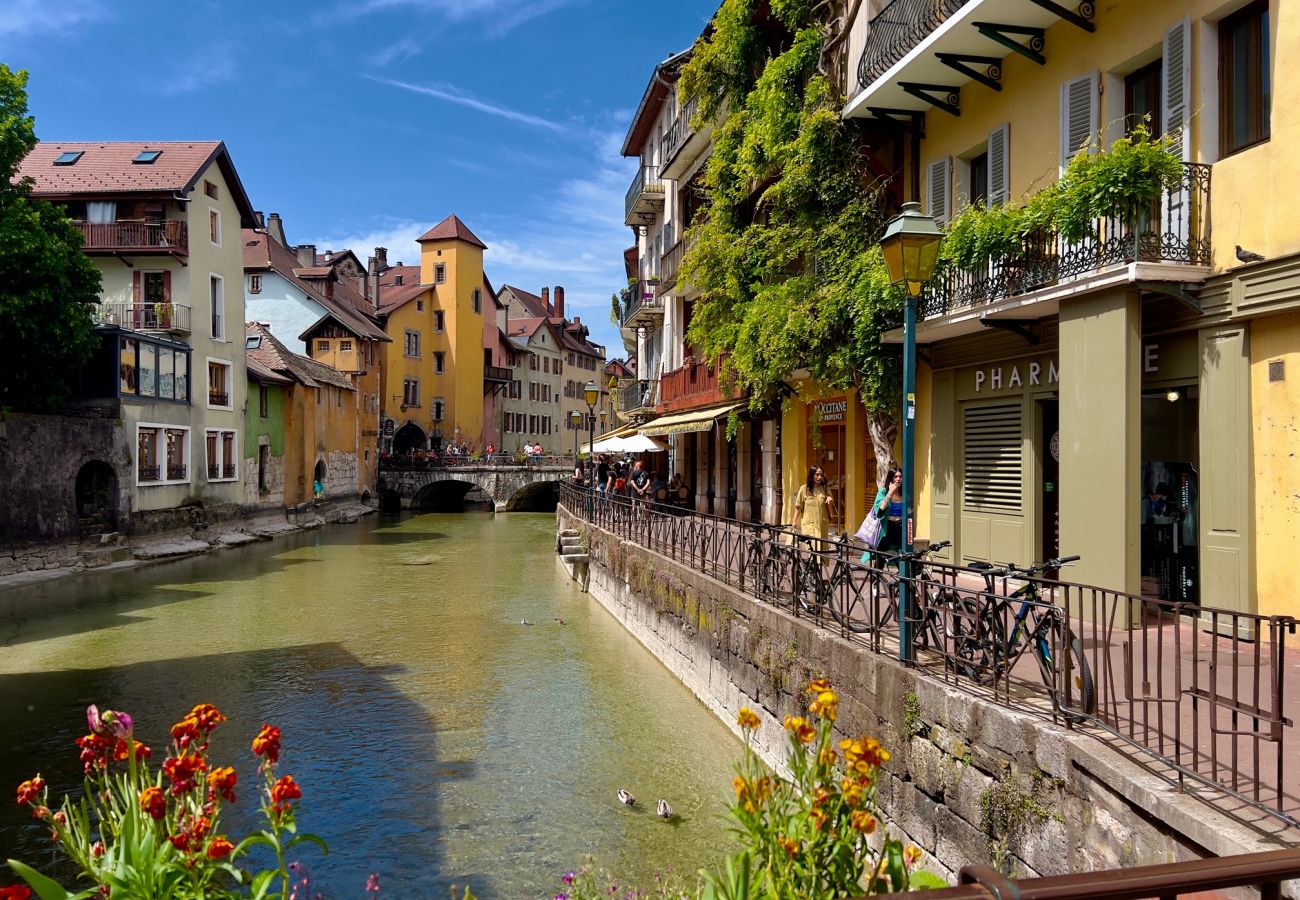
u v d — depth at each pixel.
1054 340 10.47
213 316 34.56
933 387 13.06
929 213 13.06
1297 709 5.78
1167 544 9.23
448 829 7.86
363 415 53.06
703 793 8.63
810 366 14.45
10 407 24.64
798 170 14.24
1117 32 9.58
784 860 3.07
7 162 22.59
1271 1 7.72
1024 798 5.17
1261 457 7.81
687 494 27.59
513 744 10.08
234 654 14.69
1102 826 4.56
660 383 30.44
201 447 32.88
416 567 26.81
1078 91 10.12
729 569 11.45
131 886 3.08
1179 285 8.33
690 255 19.94
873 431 13.53
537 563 28.02
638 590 15.98
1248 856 1.97
